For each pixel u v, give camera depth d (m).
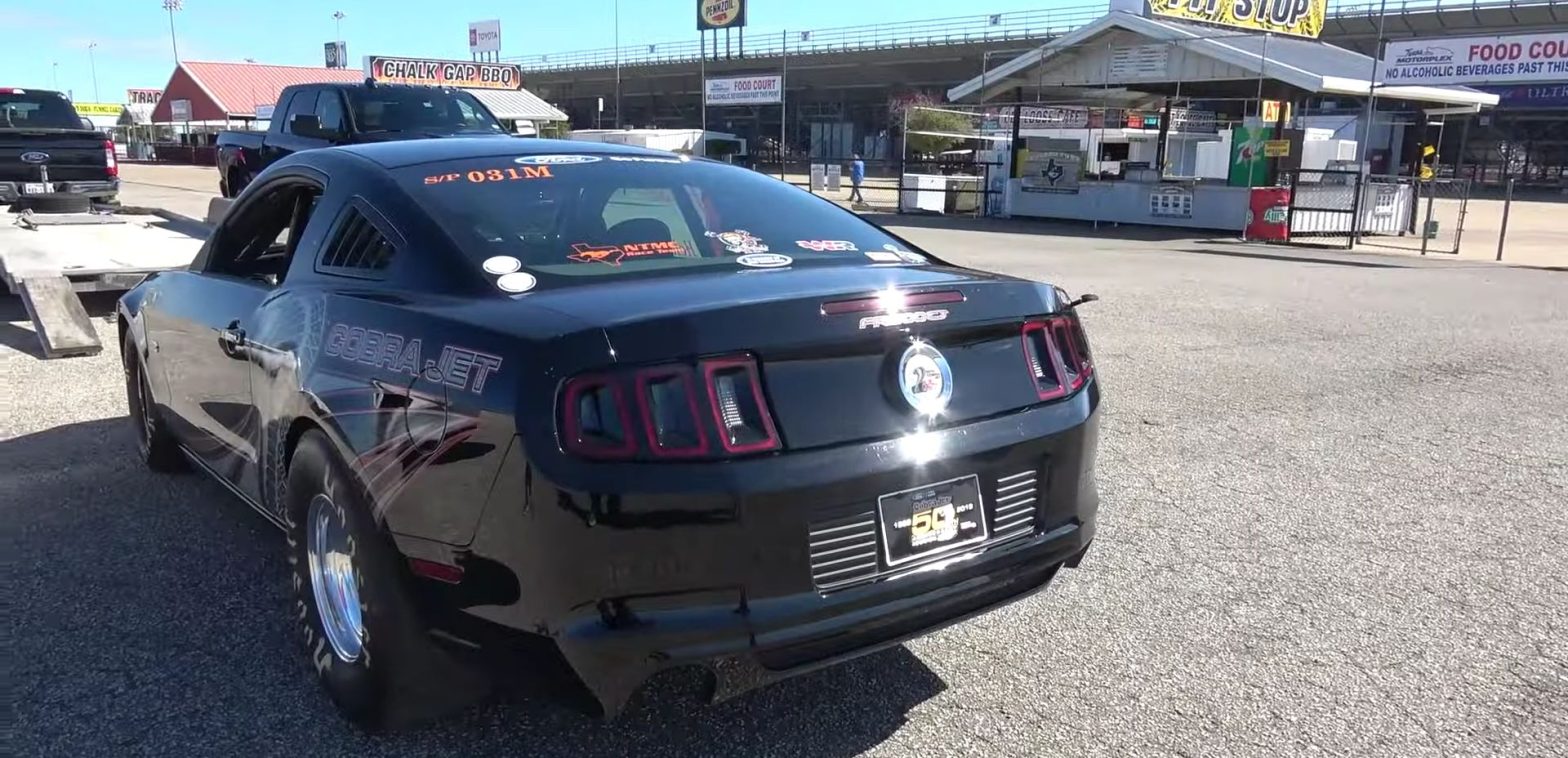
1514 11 45.22
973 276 3.31
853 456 2.68
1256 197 20.28
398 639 2.88
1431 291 12.81
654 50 74.50
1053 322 3.20
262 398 3.62
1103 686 3.42
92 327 8.05
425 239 3.25
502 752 3.02
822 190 38.38
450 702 3.01
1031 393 3.07
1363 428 6.47
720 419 2.57
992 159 28.30
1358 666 3.54
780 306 2.67
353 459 2.95
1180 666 3.54
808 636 2.64
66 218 12.44
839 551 2.69
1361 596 4.08
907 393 2.80
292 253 3.96
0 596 3.92
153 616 3.78
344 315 3.21
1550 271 15.16
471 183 3.55
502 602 2.64
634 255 3.30
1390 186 21.39
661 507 2.50
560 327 2.63
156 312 4.79
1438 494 5.26
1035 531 3.07
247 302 3.89
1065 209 25.14
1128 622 3.86
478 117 13.02
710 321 2.59
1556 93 41.03
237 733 3.07
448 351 2.77
